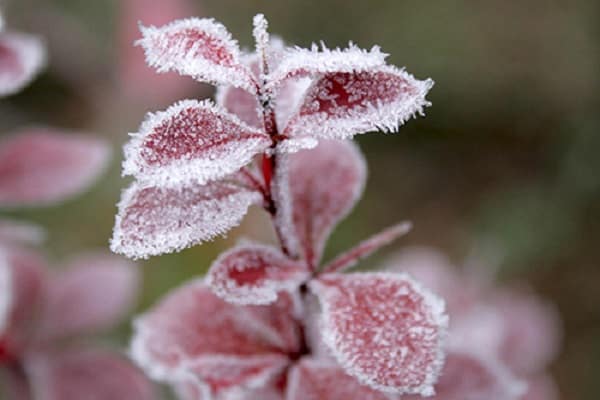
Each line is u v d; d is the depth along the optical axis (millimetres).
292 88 229
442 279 389
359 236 640
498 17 700
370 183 692
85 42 590
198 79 210
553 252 659
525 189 685
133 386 315
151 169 205
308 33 703
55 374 314
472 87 687
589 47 698
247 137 211
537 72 690
